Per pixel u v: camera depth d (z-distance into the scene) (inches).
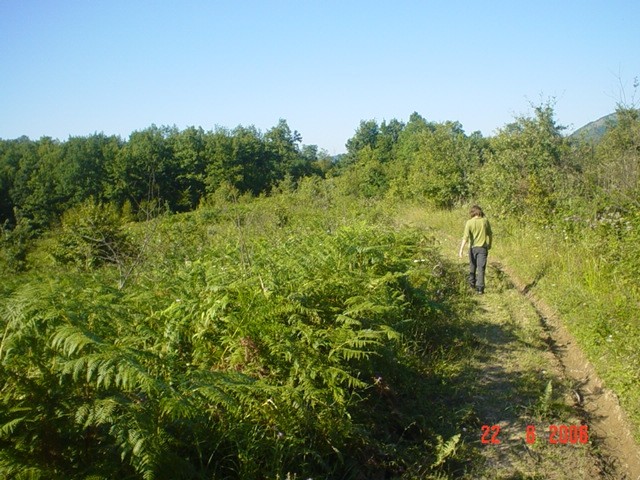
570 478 166.9
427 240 553.9
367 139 3166.8
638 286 309.4
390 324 248.5
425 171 997.2
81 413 116.0
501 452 181.8
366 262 319.6
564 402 216.7
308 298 213.6
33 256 609.9
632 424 190.9
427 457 174.7
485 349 278.8
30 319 132.4
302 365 172.9
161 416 133.3
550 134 635.5
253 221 566.3
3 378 126.4
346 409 175.6
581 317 293.1
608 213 422.9
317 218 680.4
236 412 144.5
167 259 398.0
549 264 427.8
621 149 543.2
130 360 124.9
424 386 226.4
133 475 119.9
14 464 107.9
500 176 635.5
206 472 139.6
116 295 220.7
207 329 189.5
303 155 3211.1
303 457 155.5
